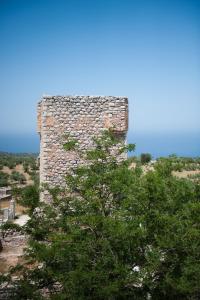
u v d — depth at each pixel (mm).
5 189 43219
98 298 11648
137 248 12602
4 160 94812
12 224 14328
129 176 12844
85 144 20219
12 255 23625
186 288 10922
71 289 11500
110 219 11867
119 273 11422
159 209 12234
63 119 20172
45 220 14023
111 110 20109
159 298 12414
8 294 14734
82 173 13742
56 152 20266
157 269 11875
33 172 72312
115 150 19828
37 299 12281
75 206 13930
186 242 11508
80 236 12562
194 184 13500
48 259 12312
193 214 12047
